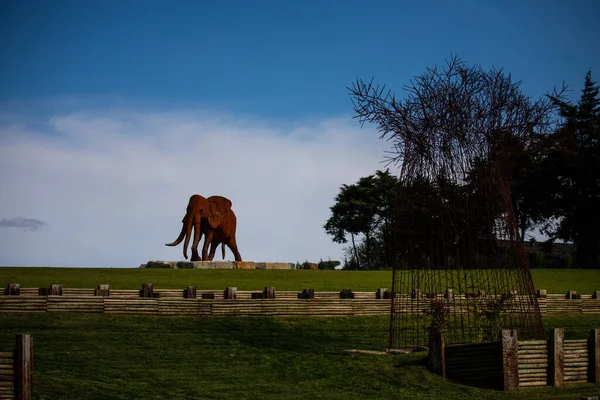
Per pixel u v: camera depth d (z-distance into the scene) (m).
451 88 17.94
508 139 17.72
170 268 33.38
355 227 68.38
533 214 55.41
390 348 18.89
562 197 52.97
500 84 17.86
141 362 16.80
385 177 69.31
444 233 18.70
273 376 16.31
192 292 21.83
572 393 14.84
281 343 19.41
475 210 17.98
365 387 15.48
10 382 11.78
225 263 37.12
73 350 17.22
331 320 22.39
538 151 18.33
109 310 20.27
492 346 15.43
